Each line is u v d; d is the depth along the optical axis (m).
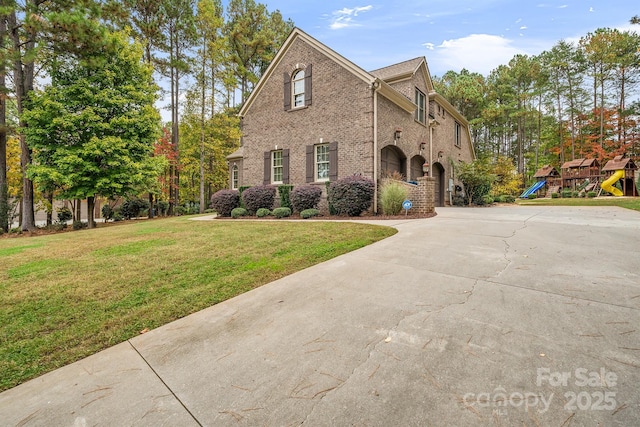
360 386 1.75
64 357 2.24
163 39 19.44
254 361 2.06
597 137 29.59
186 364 2.08
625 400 1.55
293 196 11.90
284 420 1.53
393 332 2.36
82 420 1.59
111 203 21.27
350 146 11.77
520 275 3.53
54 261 5.07
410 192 10.72
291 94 13.41
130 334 2.56
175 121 21.16
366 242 5.70
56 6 11.34
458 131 21.36
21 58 10.92
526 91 33.94
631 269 3.62
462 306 2.76
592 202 15.28
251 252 5.21
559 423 1.43
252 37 28.38
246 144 14.88
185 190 25.25
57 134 12.84
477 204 17.27
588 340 2.13
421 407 1.57
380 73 15.97
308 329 2.47
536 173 32.56
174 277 4.00
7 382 1.95
